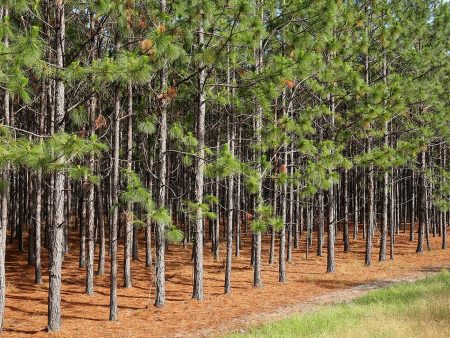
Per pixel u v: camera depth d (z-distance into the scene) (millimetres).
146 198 9953
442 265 19219
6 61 7801
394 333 7871
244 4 10406
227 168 10867
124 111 15836
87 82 9555
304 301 13336
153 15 11359
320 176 14039
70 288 15000
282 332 8891
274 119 14648
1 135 8609
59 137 8078
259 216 12977
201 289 13539
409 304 10562
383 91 15500
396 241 27328
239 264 19969
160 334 10180
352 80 15547
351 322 8984
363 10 18812
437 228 32344
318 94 19375
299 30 14180
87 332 10281
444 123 18875
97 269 18406
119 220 24969
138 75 8195
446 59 19844
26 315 11734
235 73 15836
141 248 24594
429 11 20797
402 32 18438
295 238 24922
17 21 11484
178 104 19234
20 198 21609
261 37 11594
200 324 10961
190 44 12273
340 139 17141
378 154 16016
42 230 27406
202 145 13055
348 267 19156
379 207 35500
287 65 11984
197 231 13617
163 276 12758
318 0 13070
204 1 10352
